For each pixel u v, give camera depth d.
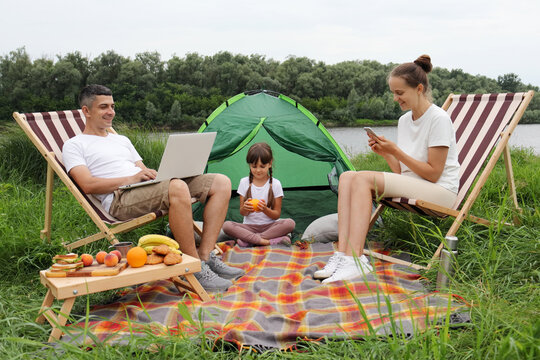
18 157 5.70
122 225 2.98
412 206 3.12
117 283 2.29
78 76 40.69
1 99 39.59
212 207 3.17
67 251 3.25
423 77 3.18
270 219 4.02
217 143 4.50
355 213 3.00
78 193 3.13
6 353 1.85
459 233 3.37
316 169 5.27
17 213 3.95
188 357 1.86
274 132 4.53
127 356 1.84
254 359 1.96
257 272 3.16
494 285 2.39
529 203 4.26
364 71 51.38
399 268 3.06
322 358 1.85
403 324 2.16
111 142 3.55
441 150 3.11
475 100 3.82
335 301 2.56
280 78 49.09
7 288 2.79
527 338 1.51
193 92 44.44
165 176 3.03
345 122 46.06
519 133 24.95
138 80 42.53
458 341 1.87
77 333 2.14
